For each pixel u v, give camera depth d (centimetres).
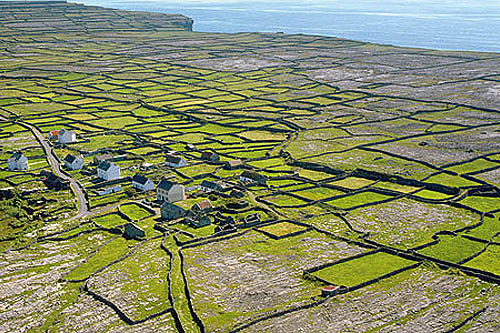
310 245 16800
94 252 16525
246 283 14525
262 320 12888
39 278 14988
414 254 16150
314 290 14162
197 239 17062
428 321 12781
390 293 14025
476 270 15050
